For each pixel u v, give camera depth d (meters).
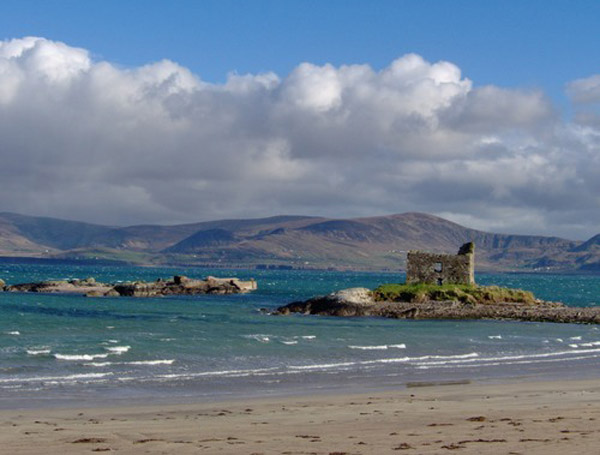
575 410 27.53
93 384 39.34
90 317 93.50
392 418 26.42
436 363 50.72
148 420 27.23
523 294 111.94
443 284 112.94
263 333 71.12
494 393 35.59
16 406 32.31
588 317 95.12
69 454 18.88
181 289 164.12
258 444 20.33
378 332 74.81
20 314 94.88
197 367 46.69
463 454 17.67
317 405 31.83
